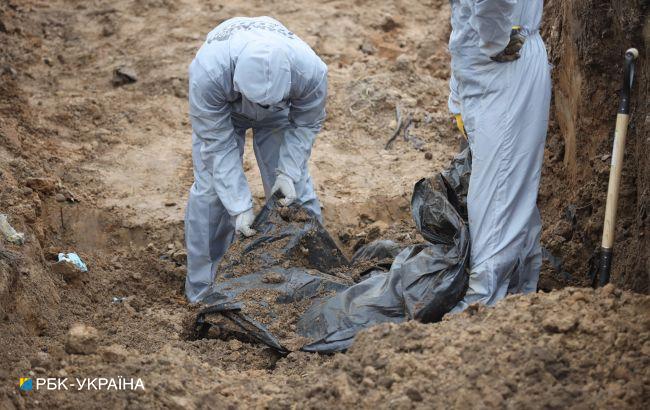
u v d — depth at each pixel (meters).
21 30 15.61
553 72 10.15
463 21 7.76
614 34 8.29
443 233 8.24
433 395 6.35
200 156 9.41
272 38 8.66
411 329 7.04
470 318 7.14
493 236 7.89
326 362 7.65
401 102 13.55
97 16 16.39
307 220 9.15
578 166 9.30
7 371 7.06
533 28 7.88
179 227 10.82
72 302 9.04
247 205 9.09
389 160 12.41
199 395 6.83
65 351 7.41
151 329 8.49
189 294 9.77
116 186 11.54
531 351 6.41
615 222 7.45
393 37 15.95
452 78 8.49
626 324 6.52
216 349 8.16
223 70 8.63
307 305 8.50
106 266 10.10
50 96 13.77
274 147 9.75
